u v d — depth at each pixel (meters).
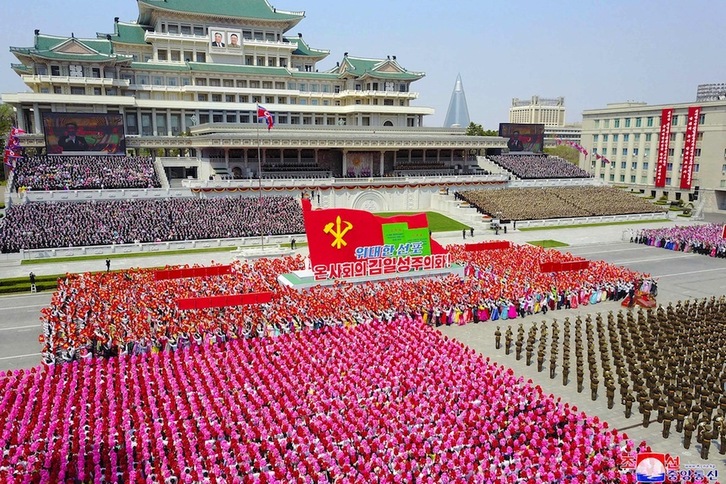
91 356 29.55
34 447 20.81
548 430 22.22
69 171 71.81
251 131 86.12
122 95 93.81
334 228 42.56
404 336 32.34
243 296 36.00
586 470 19.06
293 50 111.00
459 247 57.78
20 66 90.50
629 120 118.88
